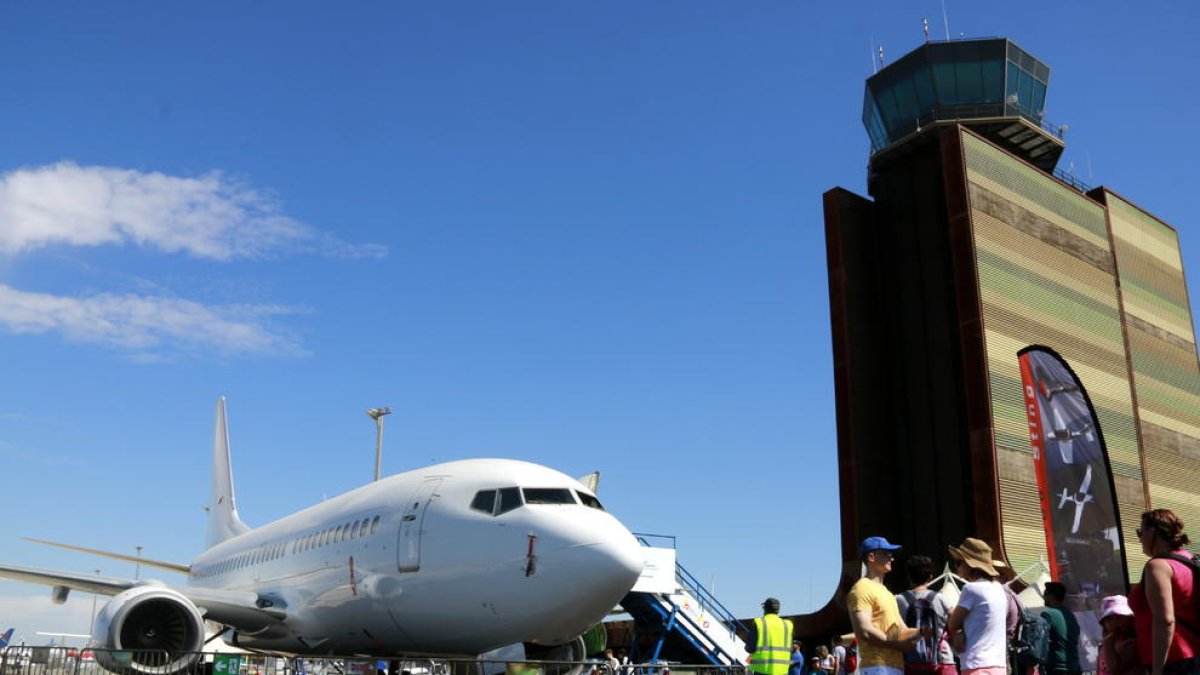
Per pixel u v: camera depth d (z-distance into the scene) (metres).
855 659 22.47
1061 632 10.33
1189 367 51.53
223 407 38.62
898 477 40.47
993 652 7.62
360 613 17.08
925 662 8.18
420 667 17.22
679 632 27.30
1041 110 46.22
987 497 35.56
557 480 15.84
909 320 41.84
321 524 19.66
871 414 40.47
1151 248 51.59
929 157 43.00
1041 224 43.09
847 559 38.19
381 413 42.00
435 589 15.31
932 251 41.75
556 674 16.80
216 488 38.56
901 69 45.03
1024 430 37.75
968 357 37.72
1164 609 5.71
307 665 14.77
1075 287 43.91
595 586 14.07
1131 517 43.28
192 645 16.62
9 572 20.22
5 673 13.66
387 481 18.59
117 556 32.34
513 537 14.60
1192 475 48.62
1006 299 39.56
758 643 14.80
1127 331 46.72
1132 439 44.75
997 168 41.75
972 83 44.03
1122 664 7.88
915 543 39.25
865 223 43.88
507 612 14.55
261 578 22.02
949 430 39.09
